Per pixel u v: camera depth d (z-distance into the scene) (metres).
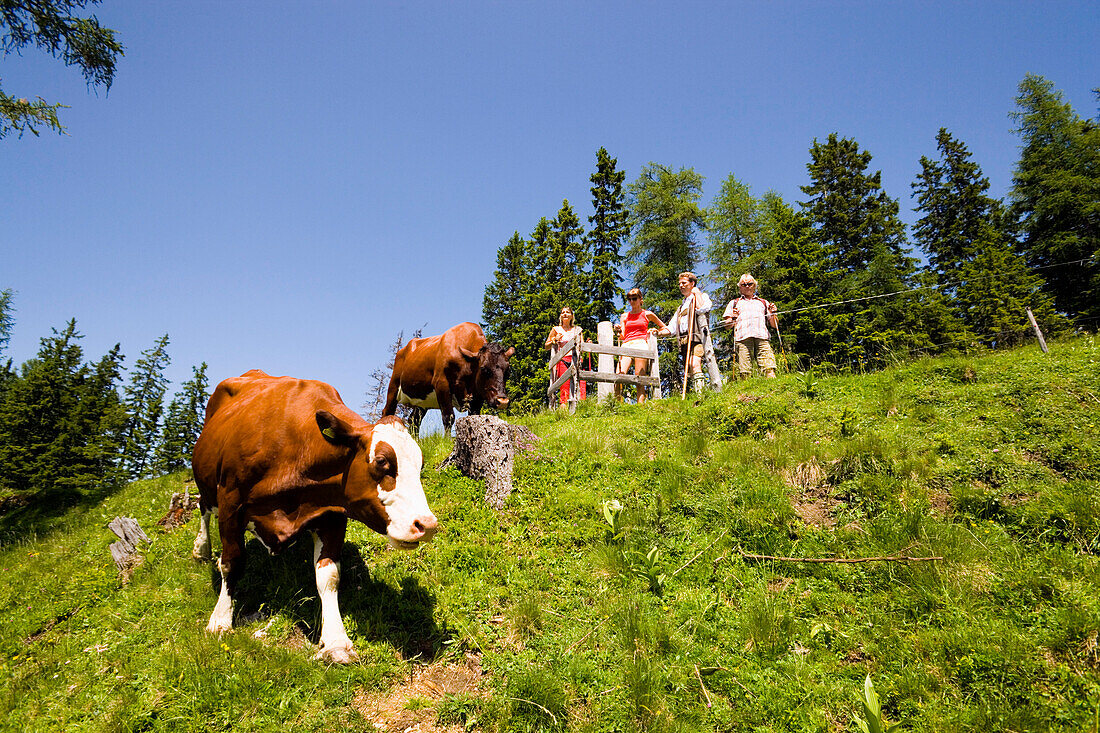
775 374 11.57
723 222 30.34
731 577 6.02
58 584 7.23
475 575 6.19
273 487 5.19
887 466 7.25
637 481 7.85
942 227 37.66
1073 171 33.19
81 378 33.38
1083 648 4.57
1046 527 6.00
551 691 4.52
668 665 4.89
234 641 5.07
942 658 4.71
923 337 25.73
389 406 11.77
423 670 4.95
